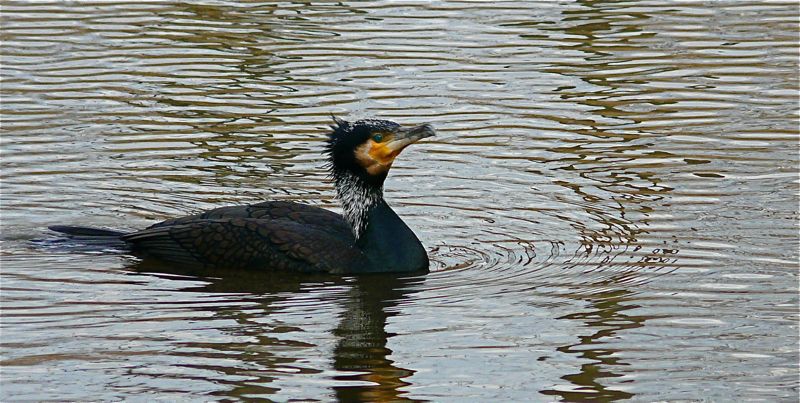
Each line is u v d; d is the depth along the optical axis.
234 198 16.38
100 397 10.82
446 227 15.52
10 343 11.98
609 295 13.31
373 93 20.08
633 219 15.60
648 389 11.05
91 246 14.82
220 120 19.08
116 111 19.38
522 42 22.48
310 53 21.91
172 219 15.09
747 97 19.97
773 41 22.47
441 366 11.54
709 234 15.04
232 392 10.93
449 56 21.78
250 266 14.30
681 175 17.06
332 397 10.85
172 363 11.55
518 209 16.05
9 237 15.02
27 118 19.02
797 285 13.51
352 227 14.48
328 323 12.59
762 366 11.55
